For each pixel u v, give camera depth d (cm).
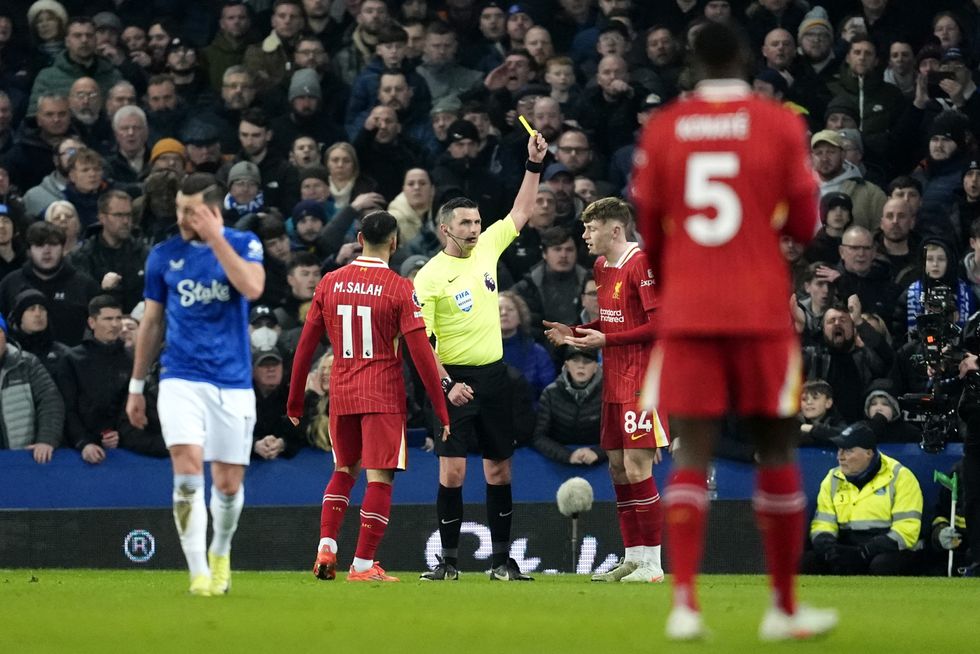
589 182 5412
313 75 5962
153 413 4497
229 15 6397
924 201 5431
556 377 4738
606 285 3469
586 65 6359
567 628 1955
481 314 3556
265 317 4612
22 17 6712
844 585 3441
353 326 3356
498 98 6009
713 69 1788
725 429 4453
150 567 4412
